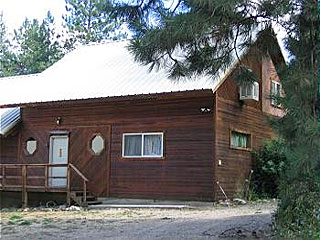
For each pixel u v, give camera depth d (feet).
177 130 58.80
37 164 61.93
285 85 23.82
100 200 61.31
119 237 31.96
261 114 67.92
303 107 22.40
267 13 25.12
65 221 42.37
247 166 63.36
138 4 27.37
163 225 37.60
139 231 34.63
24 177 61.00
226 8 23.68
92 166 63.72
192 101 58.18
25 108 69.82
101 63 73.92
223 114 58.44
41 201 61.77
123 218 43.86
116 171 61.98
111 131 62.95
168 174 58.75
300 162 21.67
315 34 24.36
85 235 33.27
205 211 48.57
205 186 56.59
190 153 57.77
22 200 60.95
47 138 67.62
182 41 26.02
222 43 27.32
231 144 60.18
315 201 28.27
